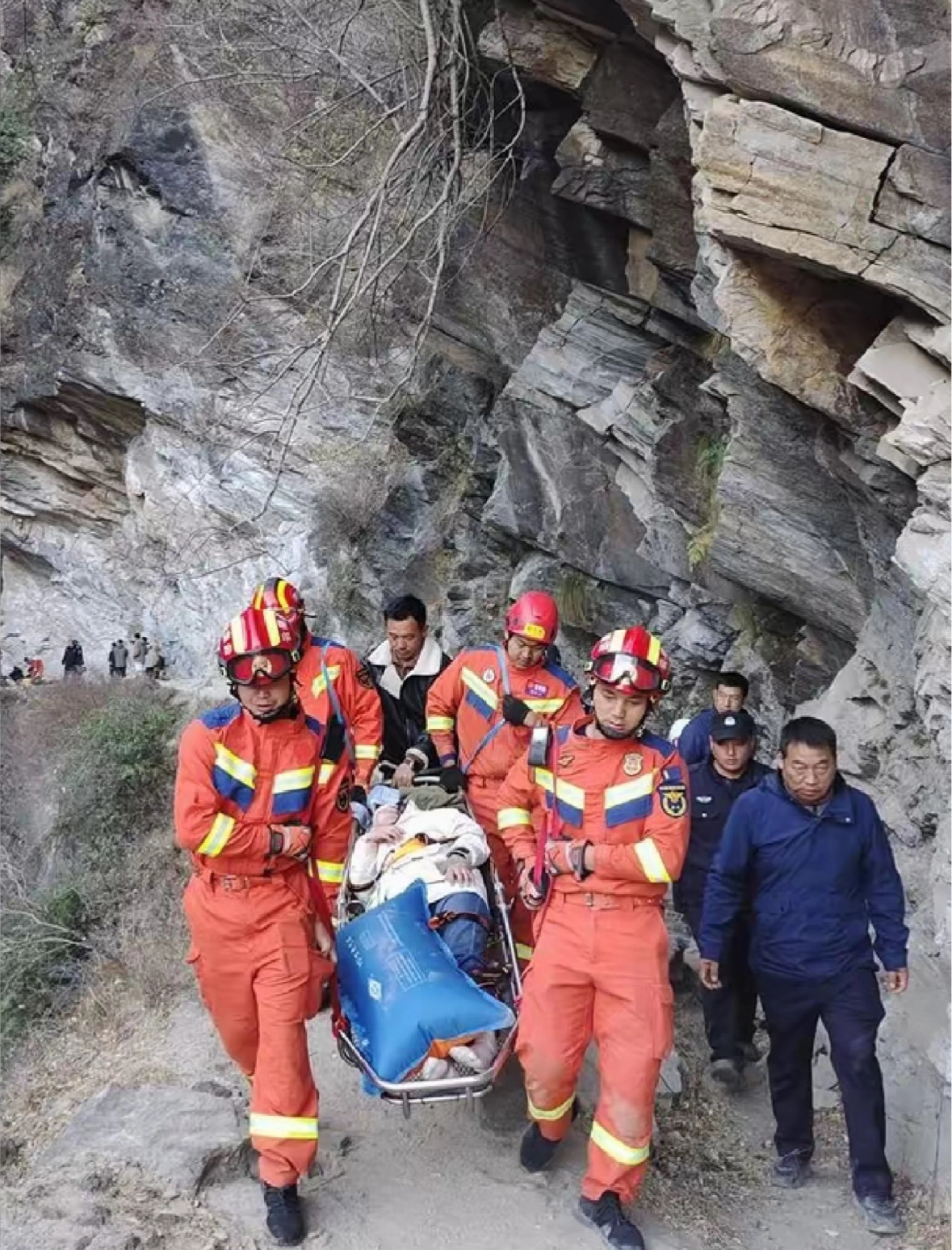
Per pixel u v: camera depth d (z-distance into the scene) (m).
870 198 4.65
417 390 11.63
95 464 20.69
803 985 4.23
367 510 12.96
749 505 6.58
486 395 11.25
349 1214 4.08
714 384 6.43
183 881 7.97
